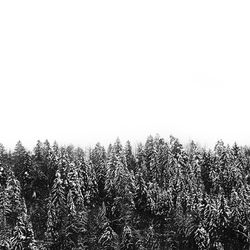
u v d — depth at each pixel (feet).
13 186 286.46
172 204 308.60
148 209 309.22
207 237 275.39
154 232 293.02
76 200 299.58
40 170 330.34
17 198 282.56
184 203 306.96
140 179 316.81
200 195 298.97
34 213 298.35
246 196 303.68
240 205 288.71
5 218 268.00
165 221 303.27
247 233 281.33
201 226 278.26
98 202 319.47
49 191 317.42
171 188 320.70
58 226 280.31
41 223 291.38
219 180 336.90
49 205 293.23
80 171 321.73
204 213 285.84
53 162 334.65
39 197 314.76
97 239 279.69
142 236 288.10
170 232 291.99
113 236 278.26
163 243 287.48
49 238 275.59
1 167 312.71
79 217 285.02
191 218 284.61
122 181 308.19
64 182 304.71
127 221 291.79
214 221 282.56
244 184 327.47
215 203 298.56
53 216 282.97
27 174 319.27
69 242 274.16
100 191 332.60
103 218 287.89
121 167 313.94
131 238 276.62
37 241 272.51
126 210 298.15
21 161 327.47
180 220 289.94
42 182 325.83
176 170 331.36
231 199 296.51
